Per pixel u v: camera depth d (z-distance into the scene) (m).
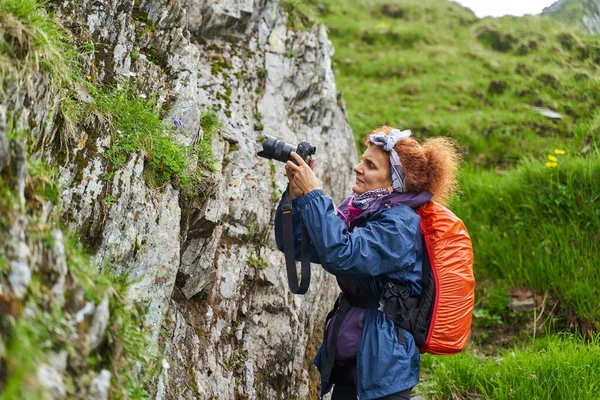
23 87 2.33
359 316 3.10
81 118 2.92
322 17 15.51
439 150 3.27
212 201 3.56
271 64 5.58
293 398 4.25
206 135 4.15
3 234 1.87
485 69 13.16
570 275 6.71
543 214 7.38
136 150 3.11
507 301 6.84
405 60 13.64
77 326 2.00
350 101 12.05
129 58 3.59
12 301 1.75
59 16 3.29
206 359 3.48
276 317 4.15
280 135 5.14
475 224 7.71
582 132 9.20
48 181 2.34
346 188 6.18
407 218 3.06
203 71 5.02
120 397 2.12
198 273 3.60
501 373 5.04
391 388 2.91
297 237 3.23
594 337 6.08
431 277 3.12
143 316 2.82
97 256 2.76
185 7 5.07
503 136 10.43
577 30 14.16
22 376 1.59
